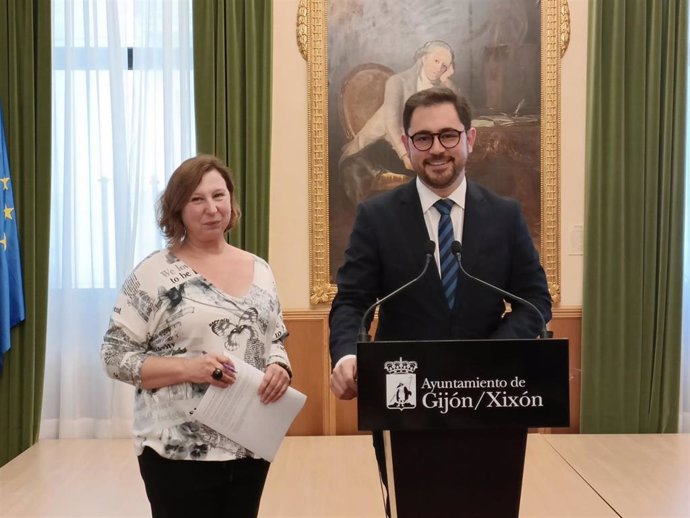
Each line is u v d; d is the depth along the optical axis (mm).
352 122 4660
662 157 4566
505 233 1914
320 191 4660
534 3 4617
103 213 4617
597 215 4555
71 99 4586
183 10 4602
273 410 2021
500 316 1911
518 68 4629
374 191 4672
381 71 4645
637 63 4527
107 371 1974
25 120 4449
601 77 4531
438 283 1847
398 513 1518
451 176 1820
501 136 4656
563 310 4664
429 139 1806
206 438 1943
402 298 1872
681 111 4520
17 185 4453
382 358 1448
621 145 4523
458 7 4629
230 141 4539
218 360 1950
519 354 1459
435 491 1514
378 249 1926
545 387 1458
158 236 4680
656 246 4594
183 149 4641
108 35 4574
